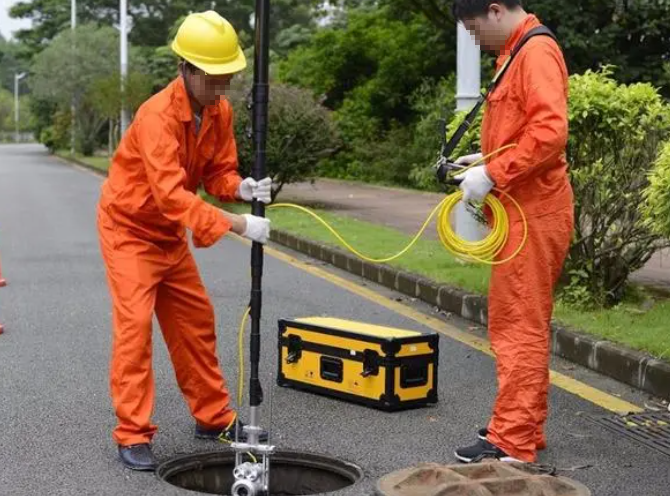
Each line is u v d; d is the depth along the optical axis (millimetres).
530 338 4715
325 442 5250
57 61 47344
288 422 5590
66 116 51250
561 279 8297
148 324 4770
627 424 5582
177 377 5199
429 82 24484
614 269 8039
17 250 13250
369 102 26516
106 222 4801
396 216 16203
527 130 4465
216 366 5207
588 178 7602
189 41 4551
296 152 17391
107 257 4789
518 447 4750
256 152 4441
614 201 7723
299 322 6203
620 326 7211
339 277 11031
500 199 4684
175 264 4914
